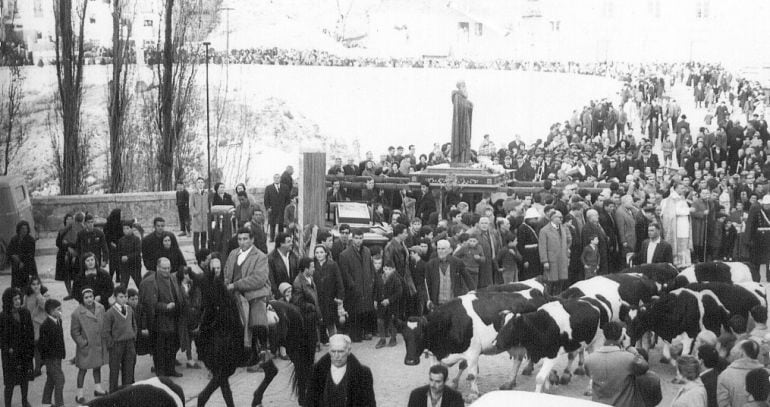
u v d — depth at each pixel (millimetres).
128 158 38906
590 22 73312
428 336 13953
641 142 36062
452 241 18781
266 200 26750
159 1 55344
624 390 10969
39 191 43500
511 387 14703
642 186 27172
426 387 9945
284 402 14188
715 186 27719
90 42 52719
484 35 79625
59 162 37188
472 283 17406
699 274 17219
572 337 13820
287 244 16328
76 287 18828
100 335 13977
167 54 38594
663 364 16109
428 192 26406
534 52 75625
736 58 65250
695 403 10219
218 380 13062
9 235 24234
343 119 61094
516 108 61281
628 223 21859
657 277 17125
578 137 39062
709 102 48031
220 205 24031
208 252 16047
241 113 56188
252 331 13547
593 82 61594
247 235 13711
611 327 11141
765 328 15211
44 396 13844
